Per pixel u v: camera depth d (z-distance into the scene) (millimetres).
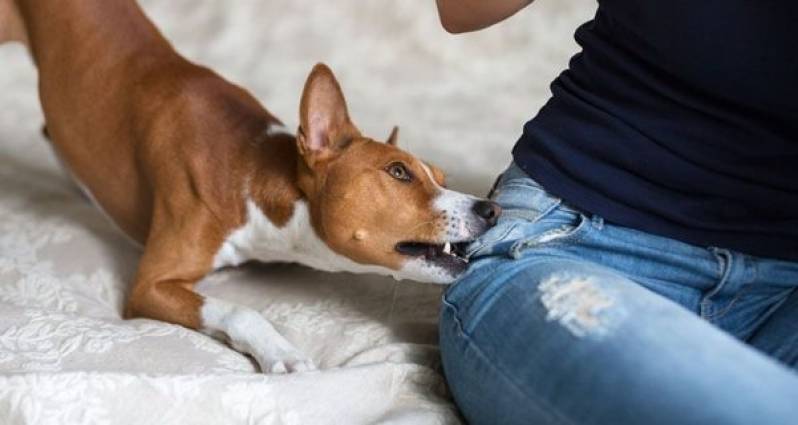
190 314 2160
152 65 2445
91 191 2580
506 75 4059
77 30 2498
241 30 4270
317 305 2316
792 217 1761
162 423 1764
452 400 1944
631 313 1511
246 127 2309
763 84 1659
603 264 1815
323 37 4242
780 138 1713
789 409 1297
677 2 1662
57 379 1744
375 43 4223
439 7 2055
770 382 1346
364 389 1890
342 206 2014
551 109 1918
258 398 1807
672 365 1396
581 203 1814
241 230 2256
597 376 1447
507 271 1748
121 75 2449
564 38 4234
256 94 3773
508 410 1611
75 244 2553
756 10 1621
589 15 4289
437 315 2311
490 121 3604
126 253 2557
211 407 1793
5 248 2512
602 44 1842
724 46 1647
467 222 1943
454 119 3613
